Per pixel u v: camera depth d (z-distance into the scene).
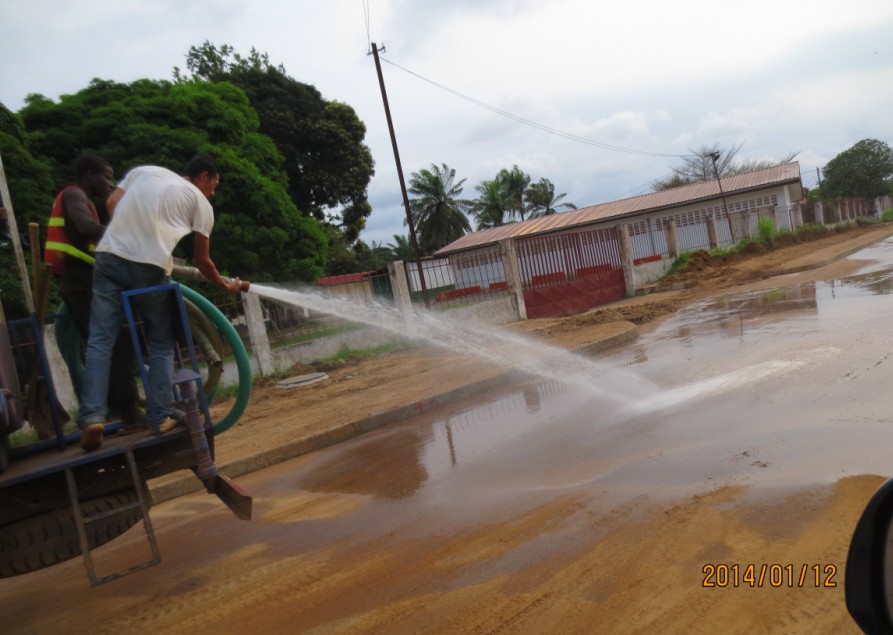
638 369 9.24
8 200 4.02
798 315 11.33
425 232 57.28
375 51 20.88
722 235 34.25
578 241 21.23
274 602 3.95
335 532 4.98
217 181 4.49
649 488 4.73
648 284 24.70
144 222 3.76
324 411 9.37
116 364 4.17
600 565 3.71
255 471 7.31
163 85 20.67
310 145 30.66
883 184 58.28
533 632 3.15
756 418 5.89
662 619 3.08
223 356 4.70
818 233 37.72
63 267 4.10
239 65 30.86
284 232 20.23
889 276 14.55
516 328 16.55
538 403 8.23
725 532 3.84
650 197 43.88
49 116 18.17
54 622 4.16
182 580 4.50
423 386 10.10
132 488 3.70
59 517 3.46
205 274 4.31
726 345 9.76
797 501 4.08
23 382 4.06
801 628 2.87
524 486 5.27
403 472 6.27
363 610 3.66
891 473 4.26
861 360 7.22
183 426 3.76
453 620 3.38
